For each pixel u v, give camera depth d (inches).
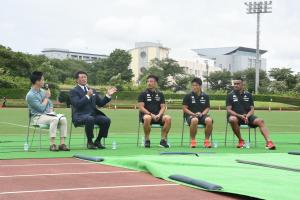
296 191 191.9
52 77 2832.2
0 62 2472.9
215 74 3777.1
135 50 4877.0
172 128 705.0
